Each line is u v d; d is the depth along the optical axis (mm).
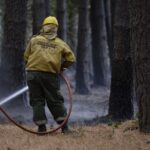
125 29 26562
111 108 27219
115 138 17453
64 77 18266
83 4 50875
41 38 18062
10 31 30875
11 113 30422
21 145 16031
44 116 18141
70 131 18438
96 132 18812
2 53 31438
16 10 30672
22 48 31125
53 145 16031
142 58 17688
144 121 17875
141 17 17609
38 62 17875
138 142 16672
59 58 17938
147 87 17734
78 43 51000
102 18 56500
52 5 69562
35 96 18047
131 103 27078
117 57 26844
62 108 18203
